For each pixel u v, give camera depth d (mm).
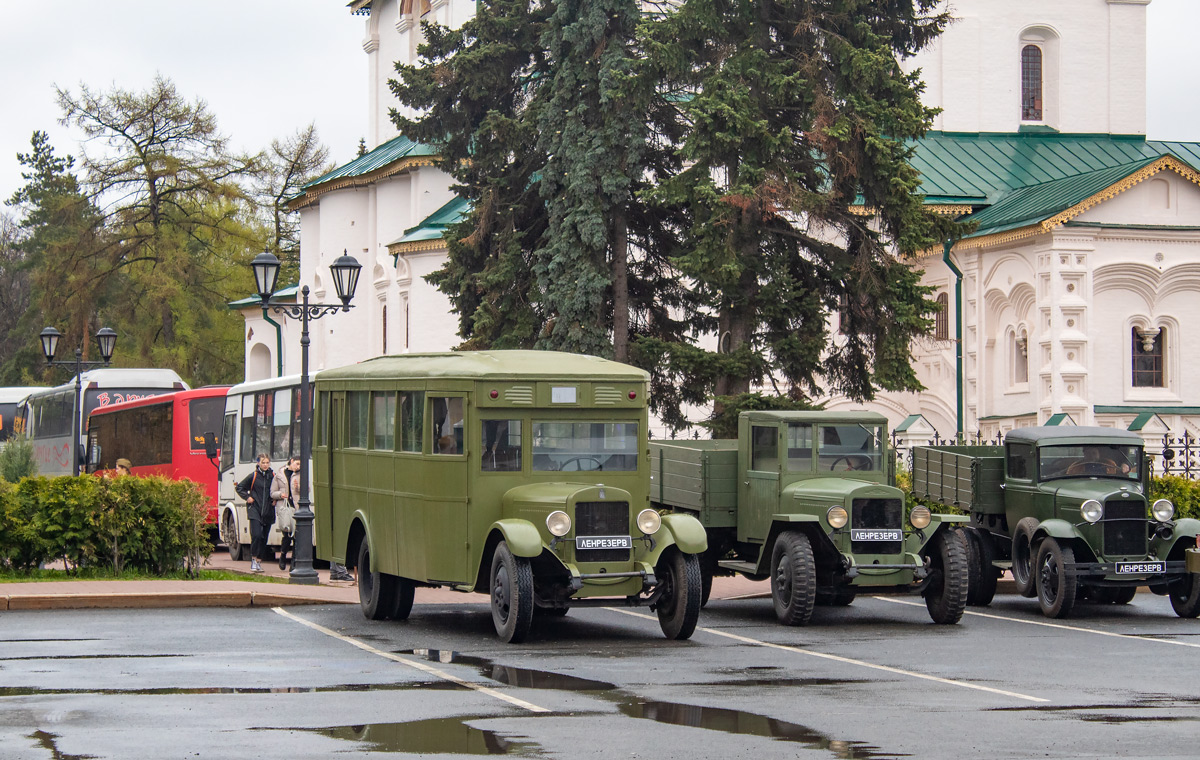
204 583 19922
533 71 33344
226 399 30891
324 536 19078
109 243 67625
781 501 18297
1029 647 15062
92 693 11070
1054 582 18500
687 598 15234
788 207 28453
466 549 15562
